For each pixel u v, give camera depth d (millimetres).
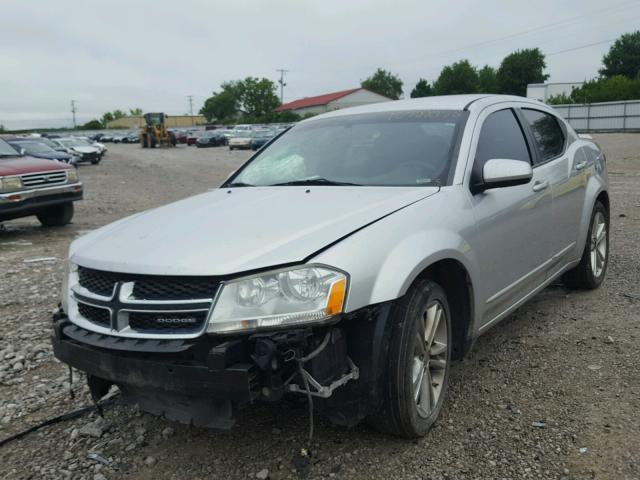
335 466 2861
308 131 4410
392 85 121875
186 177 22203
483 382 3662
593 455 2826
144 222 3355
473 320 3389
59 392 3912
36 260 8078
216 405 2656
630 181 13594
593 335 4285
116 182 21156
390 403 2836
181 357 2604
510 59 86125
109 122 151750
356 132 4102
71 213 11391
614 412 3201
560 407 3295
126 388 2947
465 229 3281
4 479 2947
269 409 3443
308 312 2523
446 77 88375
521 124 4359
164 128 55719
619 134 37688
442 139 3715
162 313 2637
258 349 2479
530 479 2682
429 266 3098
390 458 2902
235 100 124375
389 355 2801
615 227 8141
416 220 3059
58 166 10656
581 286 5266
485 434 3070
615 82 55875
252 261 2604
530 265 4066
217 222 3080
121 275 2795
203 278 2604
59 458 3121
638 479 2631
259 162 4328
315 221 2930
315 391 2568
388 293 2729
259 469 2881
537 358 3957
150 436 3281
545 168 4355
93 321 2896
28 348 4688
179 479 2863
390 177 3590
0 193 9781
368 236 2812
